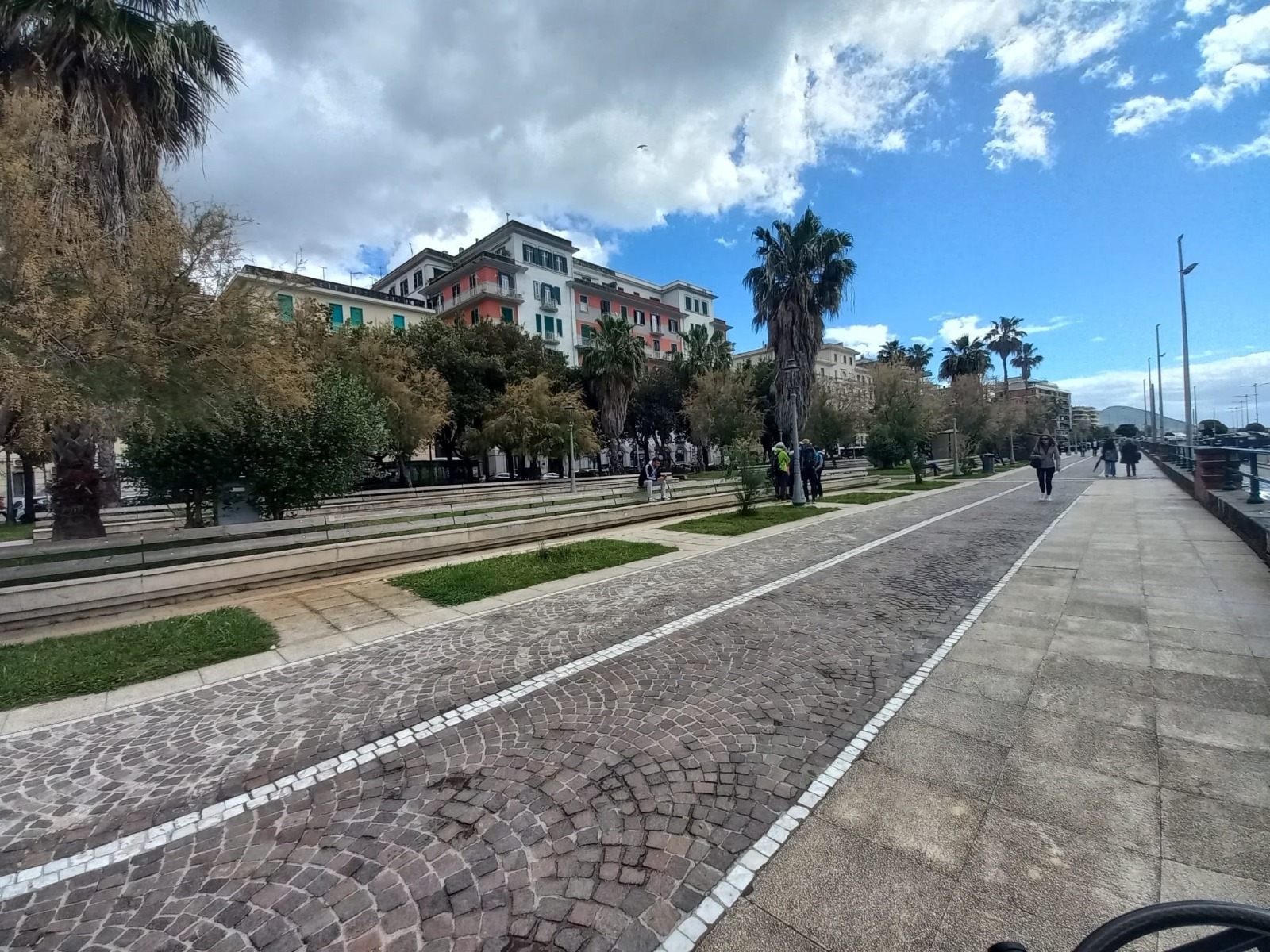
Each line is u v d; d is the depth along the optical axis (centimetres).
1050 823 240
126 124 925
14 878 232
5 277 539
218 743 346
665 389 4316
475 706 383
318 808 275
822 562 820
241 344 718
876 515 1355
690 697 383
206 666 477
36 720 381
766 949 185
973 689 378
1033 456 1568
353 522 905
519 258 5044
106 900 219
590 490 2256
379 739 344
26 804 285
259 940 197
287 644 532
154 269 643
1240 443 1661
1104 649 433
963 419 3334
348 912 208
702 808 262
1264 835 225
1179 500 1366
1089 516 1164
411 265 5603
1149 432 5903
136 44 907
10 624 583
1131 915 122
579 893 212
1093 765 281
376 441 1099
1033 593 606
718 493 1568
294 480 934
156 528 1170
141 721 378
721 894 209
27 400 563
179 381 678
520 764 307
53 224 593
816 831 242
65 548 660
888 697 371
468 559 939
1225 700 341
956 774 280
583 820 256
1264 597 543
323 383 991
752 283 2744
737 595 648
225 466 876
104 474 1169
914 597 612
